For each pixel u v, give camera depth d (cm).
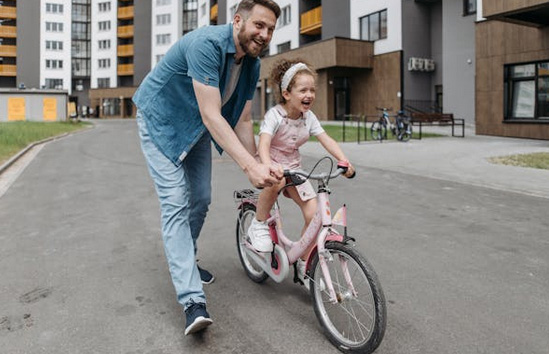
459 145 1434
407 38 2559
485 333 265
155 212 598
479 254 414
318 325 277
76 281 354
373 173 932
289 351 247
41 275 367
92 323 283
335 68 2803
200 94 252
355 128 2205
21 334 269
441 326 274
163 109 279
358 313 261
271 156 306
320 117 2878
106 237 480
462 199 668
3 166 1006
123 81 6606
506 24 1711
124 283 350
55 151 1449
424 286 338
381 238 467
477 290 331
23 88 3469
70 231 505
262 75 3506
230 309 300
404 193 718
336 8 2966
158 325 280
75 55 6556
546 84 1617
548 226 513
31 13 6303
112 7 6444
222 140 250
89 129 2988
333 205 632
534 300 314
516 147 1340
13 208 627
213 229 510
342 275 253
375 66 2709
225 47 255
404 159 1127
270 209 306
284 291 330
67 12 6450
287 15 3491
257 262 331
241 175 913
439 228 507
